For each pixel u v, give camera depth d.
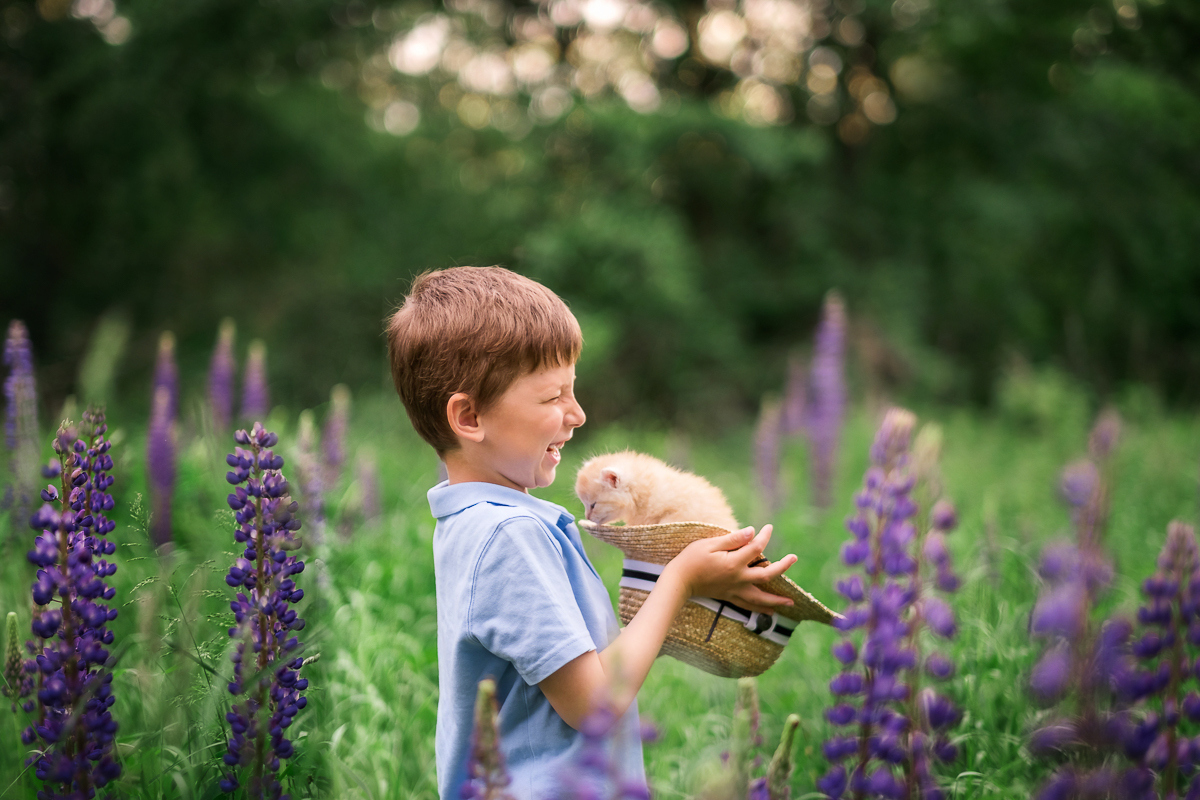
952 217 17.19
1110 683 1.80
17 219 14.33
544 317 1.97
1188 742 1.83
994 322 18.00
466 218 15.91
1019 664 3.04
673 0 16.69
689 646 2.04
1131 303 18.58
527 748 1.82
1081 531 2.30
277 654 2.08
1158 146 17.45
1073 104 17.17
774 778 1.61
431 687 3.31
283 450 4.91
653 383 15.73
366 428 8.05
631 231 14.48
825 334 7.39
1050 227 17.95
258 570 2.08
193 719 2.32
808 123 17.98
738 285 17.14
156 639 2.33
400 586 4.16
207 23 12.77
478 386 1.93
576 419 2.05
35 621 1.92
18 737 2.59
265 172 15.14
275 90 14.78
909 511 1.85
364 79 15.88
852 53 17.39
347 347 14.49
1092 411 12.54
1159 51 16.75
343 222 15.67
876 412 11.81
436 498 2.02
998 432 12.05
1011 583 3.92
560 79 16.88
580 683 1.73
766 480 6.94
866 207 17.56
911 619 1.88
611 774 1.51
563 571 1.87
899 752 1.78
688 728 3.28
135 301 14.99
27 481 3.86
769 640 2.05
